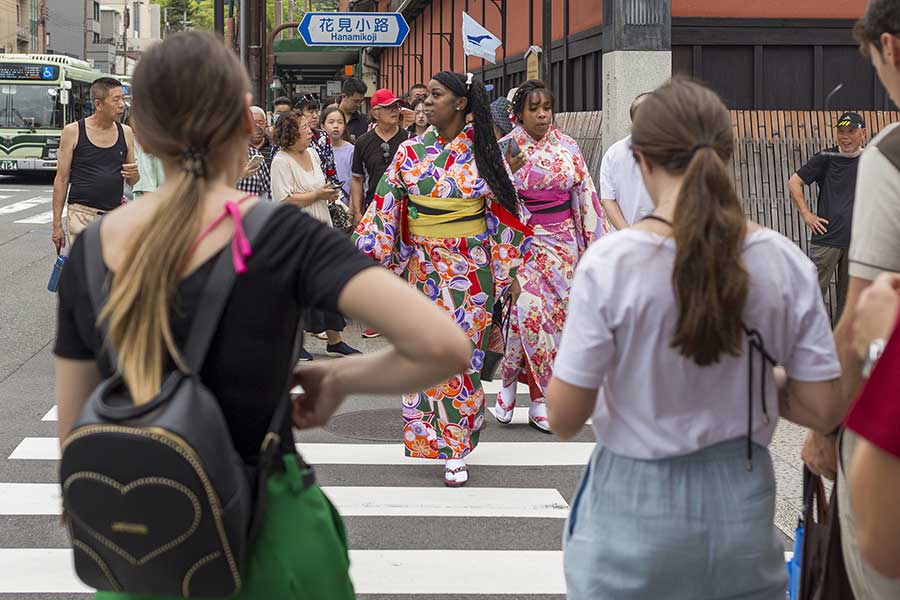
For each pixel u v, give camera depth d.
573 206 7.38
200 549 1.96
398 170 6.16
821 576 2.86
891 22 2.52
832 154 9.25
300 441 7.23
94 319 2.12
